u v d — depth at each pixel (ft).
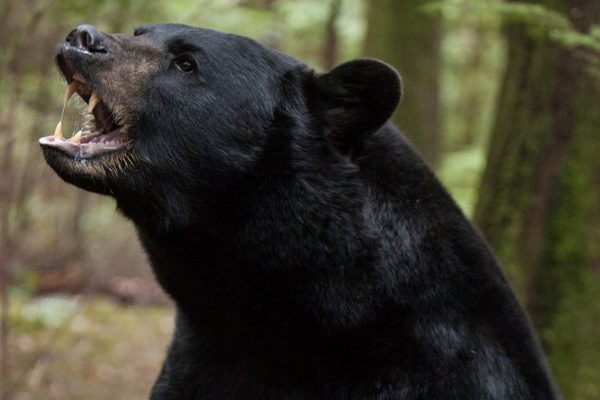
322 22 69.67
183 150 19.36
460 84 93.04
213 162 19.35
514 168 30.27
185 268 19.94
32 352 40.29
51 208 52.29
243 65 19.89
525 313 21.52
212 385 20.48
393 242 19.62
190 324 20.77
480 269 20.52
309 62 76.23
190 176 19.36
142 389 39.55
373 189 19.85
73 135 20.08
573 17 28.53
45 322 43.78
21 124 36.60
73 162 18.79
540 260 30.09
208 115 19.44
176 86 19.51
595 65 27.86
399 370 19.40
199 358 20.70
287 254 19.31
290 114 19.88
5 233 34.71
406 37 53.83
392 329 19.47
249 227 19.35
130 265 55.36
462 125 94.68
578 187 29.58
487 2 26.81
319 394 19.79
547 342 30.17
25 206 38.52
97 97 19.42
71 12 33.45
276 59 20.42
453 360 19.53
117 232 55.93
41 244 51.75
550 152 29.68
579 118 29.30
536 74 29.60
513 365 20.15
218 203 19.39
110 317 48.67
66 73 19.79
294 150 19.58
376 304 19.42
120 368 41.65
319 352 19.66
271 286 19.53
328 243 19.29
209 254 19.61
